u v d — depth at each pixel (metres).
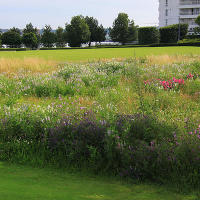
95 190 3.80
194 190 4.12
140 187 4.20
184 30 80.12
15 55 40.12
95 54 39.94
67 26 98.06
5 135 6.09
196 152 4.58
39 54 42.94
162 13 99.38
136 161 4.67
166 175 4.50
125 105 8.41
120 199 3.48
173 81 11.73
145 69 15.73
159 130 5.48
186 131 5.65
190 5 94.69
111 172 4.83
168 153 4.68
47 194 3.31
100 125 5.61
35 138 6.05
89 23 106.88
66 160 5.28
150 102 8.53
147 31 79.00
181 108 8.50
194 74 14.30
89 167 5.00
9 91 11.35
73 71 15.34
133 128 5.45
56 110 7.09
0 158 5.53
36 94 11.11
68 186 3.91
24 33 100.25
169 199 3.73
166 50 44.69
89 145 5.27
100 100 9.44
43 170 4.92
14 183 3.82
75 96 10.53
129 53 39.72
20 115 6.55
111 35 102.31
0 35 98.31
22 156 5.54
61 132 5.61
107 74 15.03
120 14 100.69
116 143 4.96
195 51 39.31
